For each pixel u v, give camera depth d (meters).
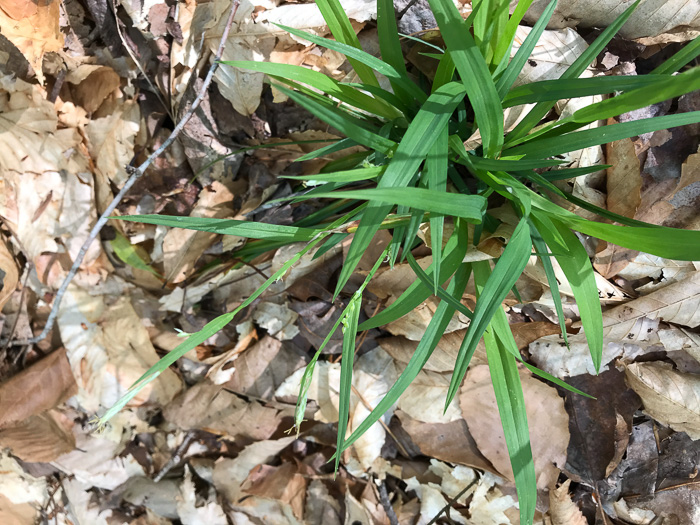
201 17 0.34
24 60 0.35
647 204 0.35
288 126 0.37
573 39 0.33
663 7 0.32
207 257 0.38
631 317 0.35
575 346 0.36
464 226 0.29
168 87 0.36
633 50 0.34
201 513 0.42
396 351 0.38
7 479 0.43
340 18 0.28
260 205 0.37
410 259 0.27
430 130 0.24
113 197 0.39
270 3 0.34
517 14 0.26
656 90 0.21
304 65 0.35
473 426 0.38
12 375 0.40
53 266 0.40
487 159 0.27
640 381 0.36
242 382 0.40
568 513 0.37
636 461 0.38
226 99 0.36
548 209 0.27
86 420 0.42
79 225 0.39
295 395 0.40
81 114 0.38
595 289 0.27
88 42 0.36
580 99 0.33
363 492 0.41
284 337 0.39
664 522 0.38
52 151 0.38
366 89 0.28
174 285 0.39
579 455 0.38
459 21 0.22
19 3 0.33
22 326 0.40
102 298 0.40
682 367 0.36
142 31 0.35
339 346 0.38
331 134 0.36
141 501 0.43
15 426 0.41
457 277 0.30
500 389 0.28
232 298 0.39
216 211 0.38
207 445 0.42
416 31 0.33
